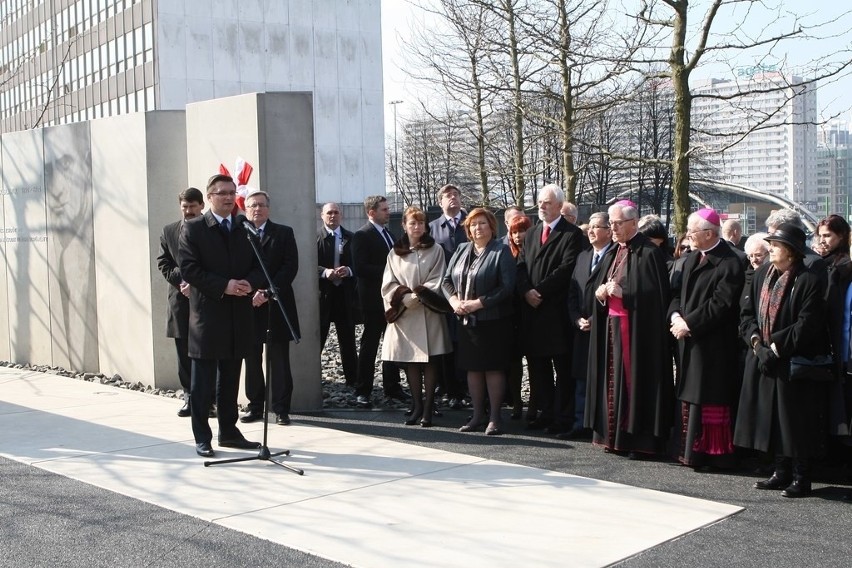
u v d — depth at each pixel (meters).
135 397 10.26
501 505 6.14
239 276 7.44
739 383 7.23
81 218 11.78
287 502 6.23
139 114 10.73
